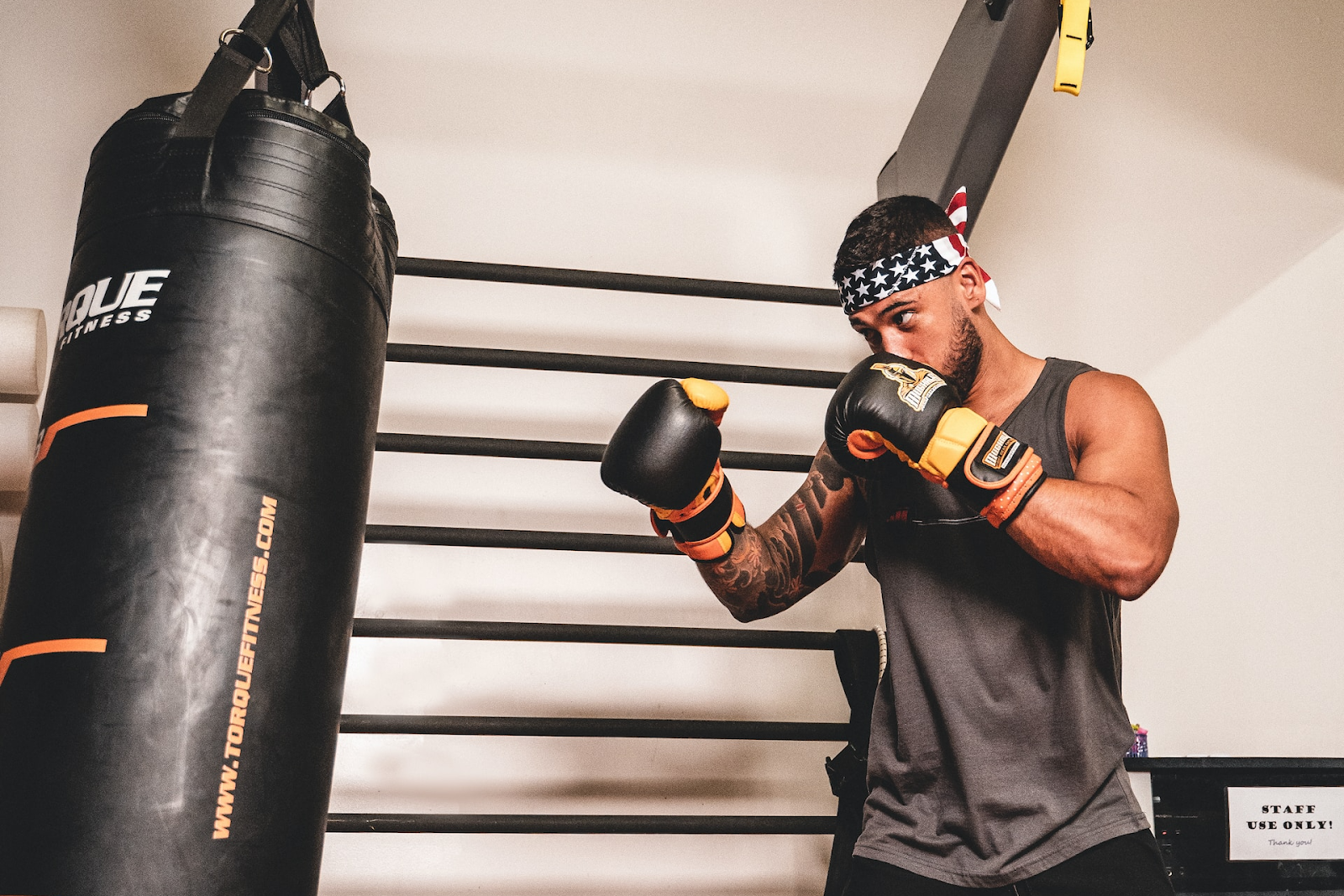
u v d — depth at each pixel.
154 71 2.06
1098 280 2.34
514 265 1.92
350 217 1.22
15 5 2.04
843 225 2.26
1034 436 1.30
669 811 1.93
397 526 1.83
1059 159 2.40
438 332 2.05
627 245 2.16
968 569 1.30
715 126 2.26
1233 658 2.22
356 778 1.86
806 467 1.95
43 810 0.95
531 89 2.19
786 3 2.36
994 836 1.21
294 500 1.11
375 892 1.82
